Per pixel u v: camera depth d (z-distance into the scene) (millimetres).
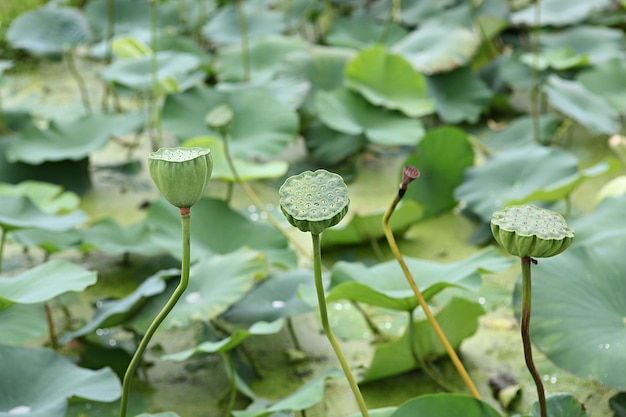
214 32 4285
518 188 2693
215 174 2633
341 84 3580
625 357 1668
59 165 3172
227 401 2025
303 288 1989
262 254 2154
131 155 3535
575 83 3373
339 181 1210
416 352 2031
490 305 2391
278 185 3230
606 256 1877
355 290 1821
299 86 3346
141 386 2072
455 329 2057
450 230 2844
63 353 2184
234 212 2535
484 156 3338
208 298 2041
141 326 2018
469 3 4223
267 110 3029
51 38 3779
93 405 1970
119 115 3293
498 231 1175
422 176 2885
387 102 3270
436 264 2000
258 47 3945
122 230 2609
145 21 4539
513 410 1964
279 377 2113
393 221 2643
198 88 3129
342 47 4113
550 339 1734
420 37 3801
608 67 3539
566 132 3535
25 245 2463
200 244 2436
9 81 4309
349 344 2244
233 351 2203
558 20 3900
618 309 1788
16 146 3137
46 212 2674
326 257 2684
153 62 3256
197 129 3012
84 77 4371
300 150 3523
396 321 2334
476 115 3551
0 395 1661
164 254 2713
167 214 2498
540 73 3713
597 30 3963
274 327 1869
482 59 4105
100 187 3250
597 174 2484
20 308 2027
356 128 3168
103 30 4398
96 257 2705
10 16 4719
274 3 4785
